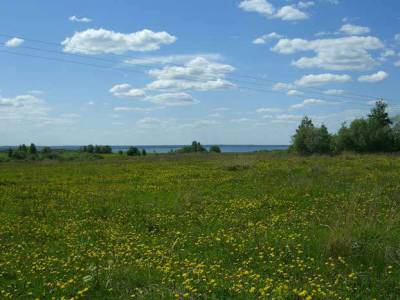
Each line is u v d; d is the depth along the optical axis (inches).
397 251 397.4
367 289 325.1
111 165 1732.3
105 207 751.7
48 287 364.5
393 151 2150.6
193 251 457.7
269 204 696.4
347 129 2192.4
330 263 381.7
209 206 705.6
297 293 308.0
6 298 342.3
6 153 3014.3
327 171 1036.5
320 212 606.2
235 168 1272.1
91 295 339.0
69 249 489.7
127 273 375.2
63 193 945.5
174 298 310.5
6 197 902.4
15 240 549.3
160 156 2412.6
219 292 322.0
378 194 713.0
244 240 467.8
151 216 655.8
